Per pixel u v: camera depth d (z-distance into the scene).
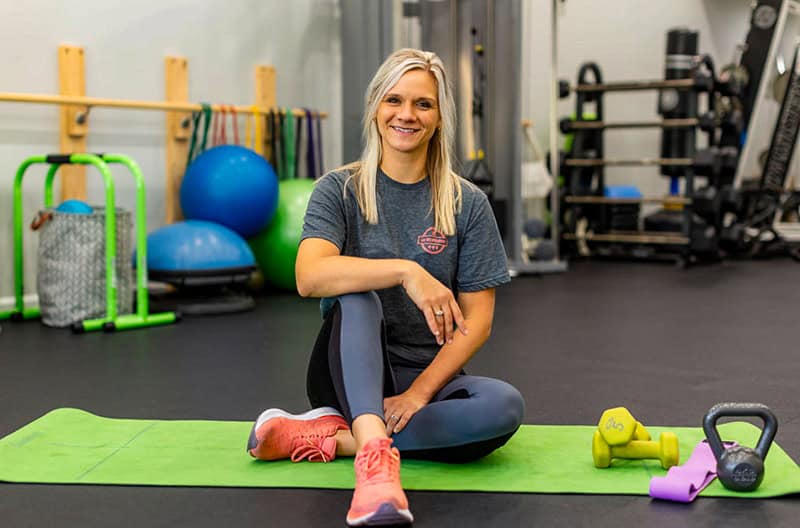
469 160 5.29
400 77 1.75
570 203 6.32
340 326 1.67
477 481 1.71
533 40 6.65
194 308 3.91
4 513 1.58
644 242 6.14
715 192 5.84
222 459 1.86
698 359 2.99
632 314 3.95
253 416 2.25
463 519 1.54
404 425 1.74
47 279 3.60
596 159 6.25
